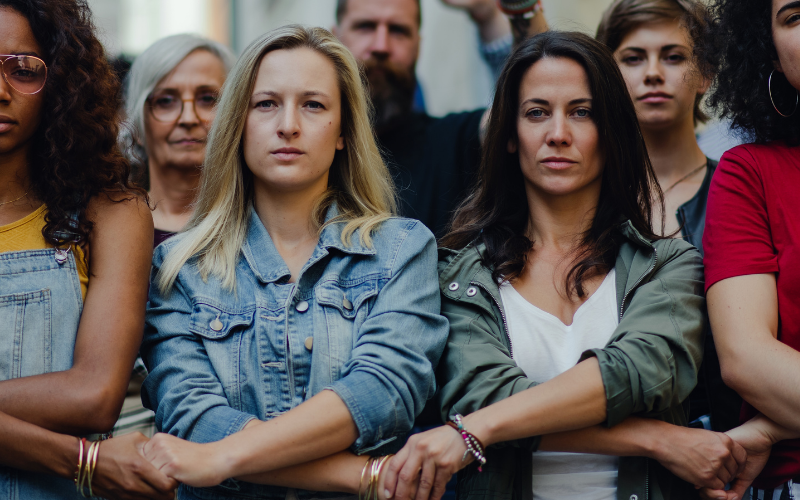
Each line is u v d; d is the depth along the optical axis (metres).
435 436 1.83
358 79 2.15
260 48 2.05
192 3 4.83
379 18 3.36
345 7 3.43
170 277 2.01
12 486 1.78
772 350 1.82
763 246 1.94
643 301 1.96
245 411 1.91
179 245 2.06
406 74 3.39
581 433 1.88
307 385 1.92
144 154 3.19
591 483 1.95
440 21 3.94
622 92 2.12
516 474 1.96
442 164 3.11
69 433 1.77
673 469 1.86
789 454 1.90
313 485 1.82
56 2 1.90
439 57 3.96
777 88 2.08
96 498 1.86
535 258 2.14
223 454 1.73
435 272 2.05
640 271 2.03
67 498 1.82
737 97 2.12
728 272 1.93
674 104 2.75
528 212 2.22
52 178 1.89
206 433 1.81
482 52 3.91
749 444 1.89
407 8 3.38
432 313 1.97
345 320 1.95
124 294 1.86
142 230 1.96
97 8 4.85
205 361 1.93
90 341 1.81
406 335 1.89
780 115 2.09
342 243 2.03
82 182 1.92
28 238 1.87
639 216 2.15
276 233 2.11
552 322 2.02
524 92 2.12
